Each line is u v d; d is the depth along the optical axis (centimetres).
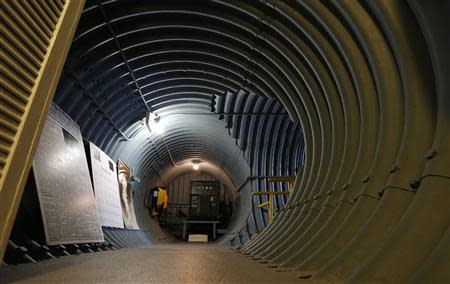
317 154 678
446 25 286
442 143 271
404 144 326
